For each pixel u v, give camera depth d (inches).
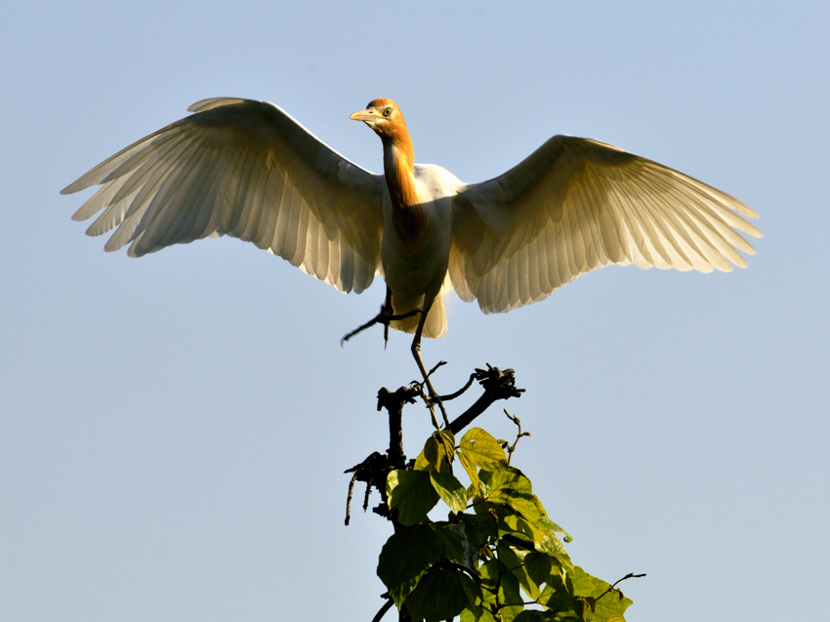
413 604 284.4
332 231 465.4
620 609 294.4
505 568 304.2
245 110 420.2
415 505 285.0
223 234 445.7
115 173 409.7
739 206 386.3
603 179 424.8
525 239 460.8
